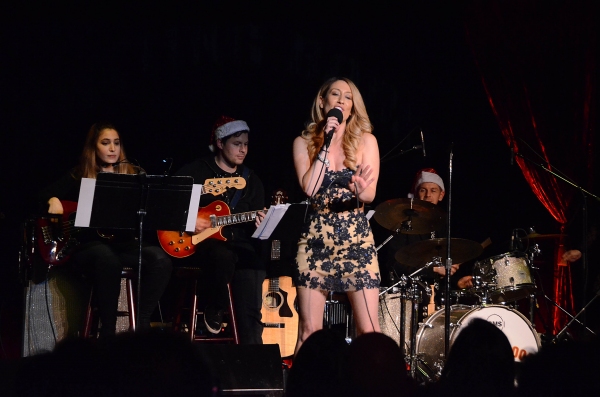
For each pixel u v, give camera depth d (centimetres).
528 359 330
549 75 1128
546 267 1177
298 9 1167
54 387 306
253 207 908
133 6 1114
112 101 1139
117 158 845
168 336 310
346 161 626
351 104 640
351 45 1185
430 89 1200
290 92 1205
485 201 1218
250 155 1213
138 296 714
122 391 304
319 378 371
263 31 1157
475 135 1205
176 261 862
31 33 1083
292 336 995
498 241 1209
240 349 605
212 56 1138
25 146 1090
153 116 1166
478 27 1149
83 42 1102
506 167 1204
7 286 1012
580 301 1110
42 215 815
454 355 392
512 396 380
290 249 999
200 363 310
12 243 1038
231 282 873
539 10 1125
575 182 1120
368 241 625
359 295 613
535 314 1185
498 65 1143
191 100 1178
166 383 304
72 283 843
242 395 585
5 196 1077
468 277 1028
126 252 810
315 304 619
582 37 1113
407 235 1074
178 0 1128
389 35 1187
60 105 1099
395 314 1029
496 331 390
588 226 1103
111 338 311
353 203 623
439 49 1188
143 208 712
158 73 1131
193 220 726
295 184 1214
